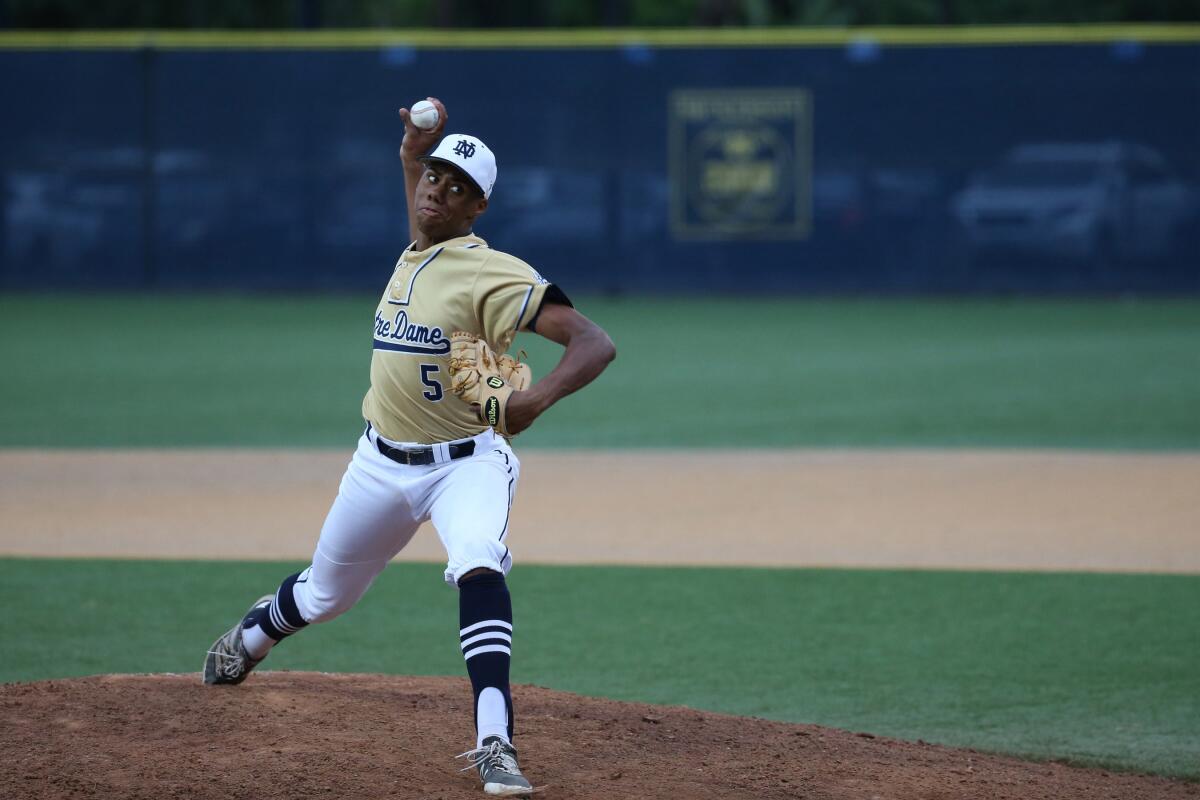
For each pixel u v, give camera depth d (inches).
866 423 2020.2
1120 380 2391.7
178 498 1525.6
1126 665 980.6
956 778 719.7
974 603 1138.7
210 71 3577.8
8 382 2374.5
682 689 930.7
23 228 3636.8
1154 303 3472.0
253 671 890.1
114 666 961.5
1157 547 1317.7
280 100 3580.2
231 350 2753.4
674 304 3518.7
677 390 2322.8
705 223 3572.8
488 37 3540.8
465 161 662.5
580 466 1724.9
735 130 3545.8
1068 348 2773.1
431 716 754.2
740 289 3595.0
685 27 5393.7
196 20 4884.4
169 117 3592.5
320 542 721.6
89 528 1389.0
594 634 1056.2
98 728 708.7
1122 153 3474.4
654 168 3565.5
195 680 798.5
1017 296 3540.8
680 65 3533.5
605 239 3590.1
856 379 2423.7
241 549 1305.4
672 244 3585.1
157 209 3619.6
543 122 3563.0
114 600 1133.1
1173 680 947.3
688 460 1760.6
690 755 721.6
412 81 3565.5
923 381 2399.1
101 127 3599.9
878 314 3331.7
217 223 3622.0
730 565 1261.1
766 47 3516.2
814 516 1450.5
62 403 2171.5
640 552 1307.8
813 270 3575.3
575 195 3582.7
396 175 3587.6
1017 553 1299.2
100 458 1753.2
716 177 3558.1
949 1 4926.2
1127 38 3437.5
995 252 3531.0
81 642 1018.1
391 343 678.5
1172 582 1199.6
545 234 3602.4
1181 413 2082.9
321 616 745.6
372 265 3617.1
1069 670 970.1
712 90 3538.4
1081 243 3506.4
